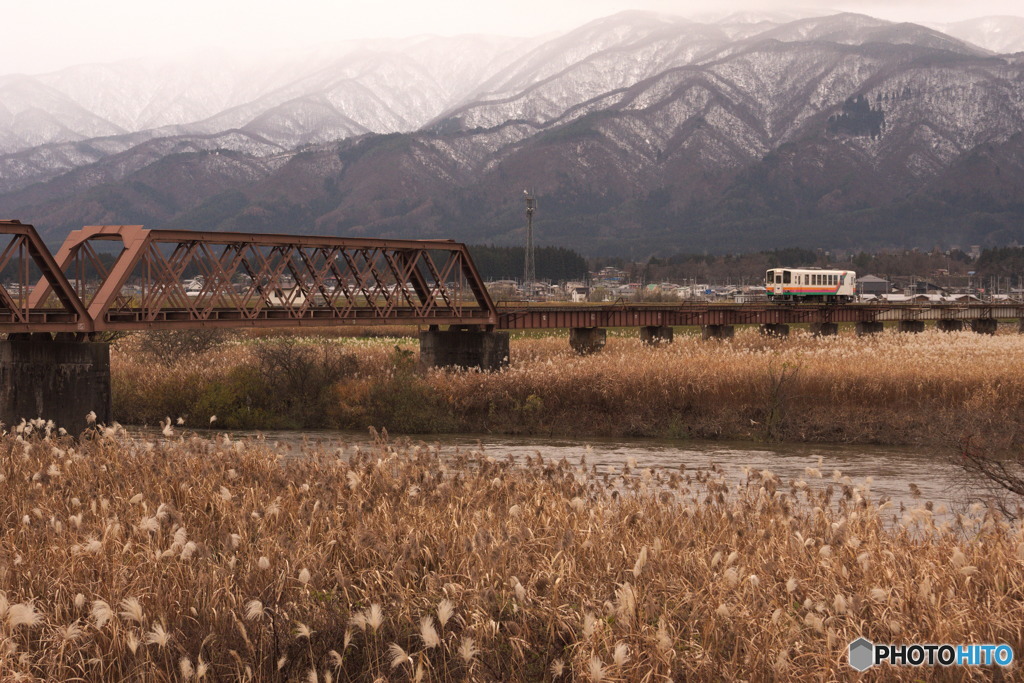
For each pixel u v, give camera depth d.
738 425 43.53
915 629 11.86
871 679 11.20
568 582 13.34
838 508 20.22
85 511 16.61
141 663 11.47
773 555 14.27
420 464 20.92
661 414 45.25
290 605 12.60
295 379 51.28
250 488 17.64
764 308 89.00
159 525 14.40
